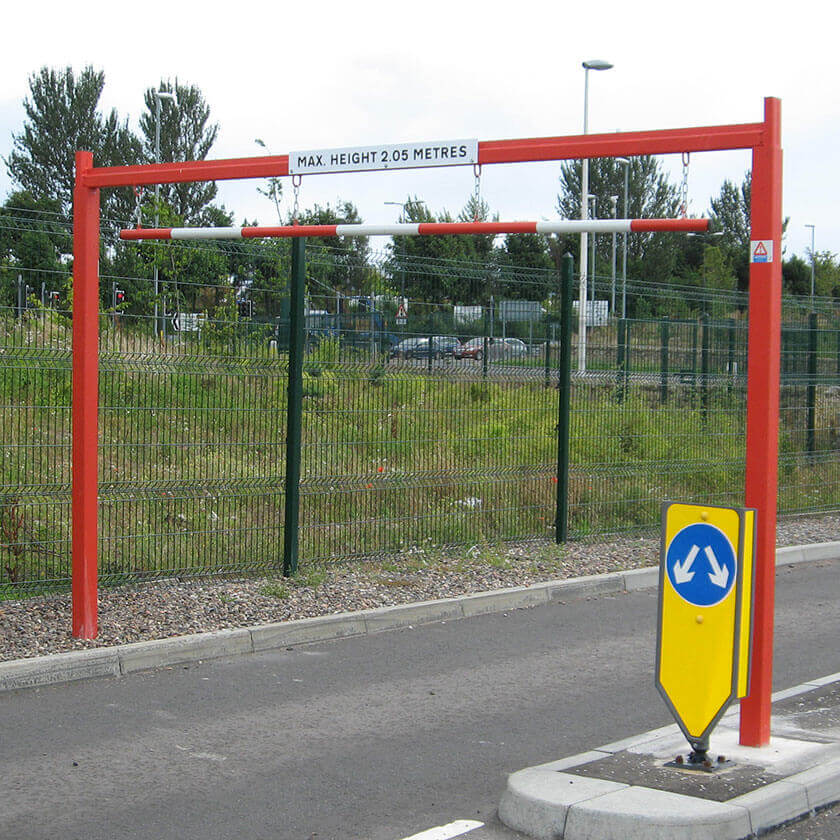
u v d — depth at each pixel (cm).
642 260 5350
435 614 895
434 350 1055
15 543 839
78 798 507
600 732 616
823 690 693
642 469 1228
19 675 684
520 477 1120
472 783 532
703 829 444
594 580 1006
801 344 1418
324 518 988
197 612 827
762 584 532
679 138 570
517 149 645
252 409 943
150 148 6334
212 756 568
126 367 865
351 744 591
